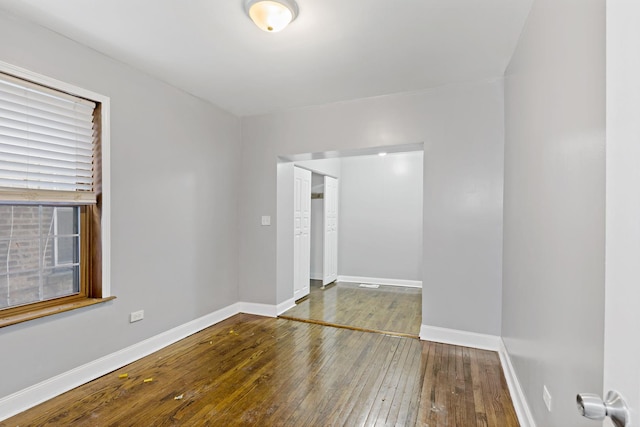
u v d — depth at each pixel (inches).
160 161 117.0
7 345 76.2
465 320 120.3
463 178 120.5
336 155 152.6
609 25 26.5
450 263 122.3
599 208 39.9
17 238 83.2
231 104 142.9
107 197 98.2
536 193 69.6
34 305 84.5
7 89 77.5
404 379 95.7
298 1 73.9
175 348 116.9
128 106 105.2
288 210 166.7
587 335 43.3
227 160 152.0
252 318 152.2
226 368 102.0
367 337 128.5
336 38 90.0
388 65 106.1
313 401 84.5
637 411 21.7
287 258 165.6
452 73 112.0
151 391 88.4
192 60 102.7
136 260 107.8
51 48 85.0
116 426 73.9
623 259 23.8
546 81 62.6
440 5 75.5
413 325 142.3
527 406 74.0
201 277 136.4
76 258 95.5
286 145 151.4
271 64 105.3
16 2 73.4
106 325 98.3
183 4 74.9
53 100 86.8
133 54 98.3
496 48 94.8
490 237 116.8
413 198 226.1
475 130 118.6
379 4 75.0
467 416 78.5
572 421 48.4
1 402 75.1
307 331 135.0
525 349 77.4
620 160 24.5
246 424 75.4
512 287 95.0
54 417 76.7
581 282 45.4
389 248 231.5
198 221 134.9
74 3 73.9
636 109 22.0
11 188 78.9
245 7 75.6
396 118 130.8
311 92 129.5
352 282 237.8
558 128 55.6
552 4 59.2
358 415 78.9
